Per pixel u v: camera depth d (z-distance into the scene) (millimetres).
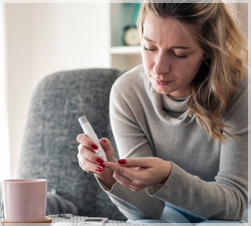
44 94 1630
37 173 1559
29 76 2740
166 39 962
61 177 1530
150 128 1231
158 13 957
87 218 865
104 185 1038
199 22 979
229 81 1094
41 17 2723
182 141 1196
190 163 1217
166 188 957
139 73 1261
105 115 1545
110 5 2518
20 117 2652
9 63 2584
